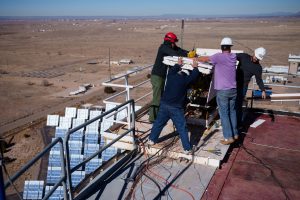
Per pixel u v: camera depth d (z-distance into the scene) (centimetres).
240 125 799
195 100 806
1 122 4250
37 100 5322
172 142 686
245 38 13938
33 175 2586
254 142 736
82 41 14700
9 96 5597
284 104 2189
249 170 608
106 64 8562
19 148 3328
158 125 644
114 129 751
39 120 4262
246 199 517
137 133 730
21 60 9562
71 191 466
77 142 1584
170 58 689
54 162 1703
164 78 762
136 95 5081
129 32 19912
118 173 591
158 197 518
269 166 623
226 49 634
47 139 3559
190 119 766
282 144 726
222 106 654
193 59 657
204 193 530
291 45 11256
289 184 561
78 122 2067
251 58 702
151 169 602
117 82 6222
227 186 552
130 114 662
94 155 527
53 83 6538
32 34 19462
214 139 698
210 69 660
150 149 662
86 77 7031
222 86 640
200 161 618
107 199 516
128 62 8606
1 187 325
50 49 12025
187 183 557
